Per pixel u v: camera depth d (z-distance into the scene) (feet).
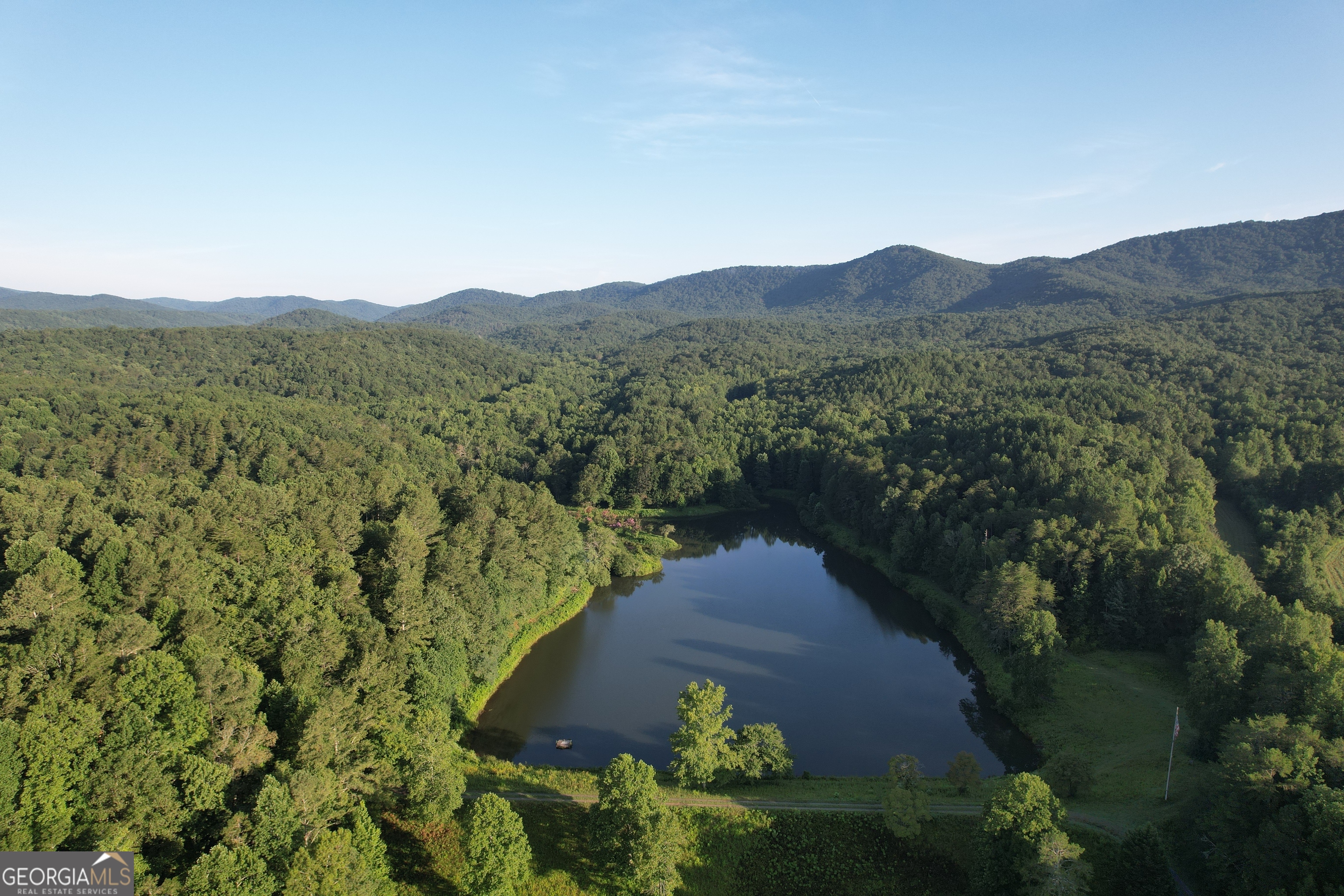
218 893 127.85
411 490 361.92
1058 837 156.76
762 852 189.98
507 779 217.36
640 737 262.47
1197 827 173.68
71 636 164.45
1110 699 273.54
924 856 187.52
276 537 270.46
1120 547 328.90
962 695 300.20
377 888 154.92
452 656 258.16
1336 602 289.33
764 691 302.04
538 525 368.48
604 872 181.47
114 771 137.59
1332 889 134.82
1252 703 204.95
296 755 167.63
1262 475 428.15
